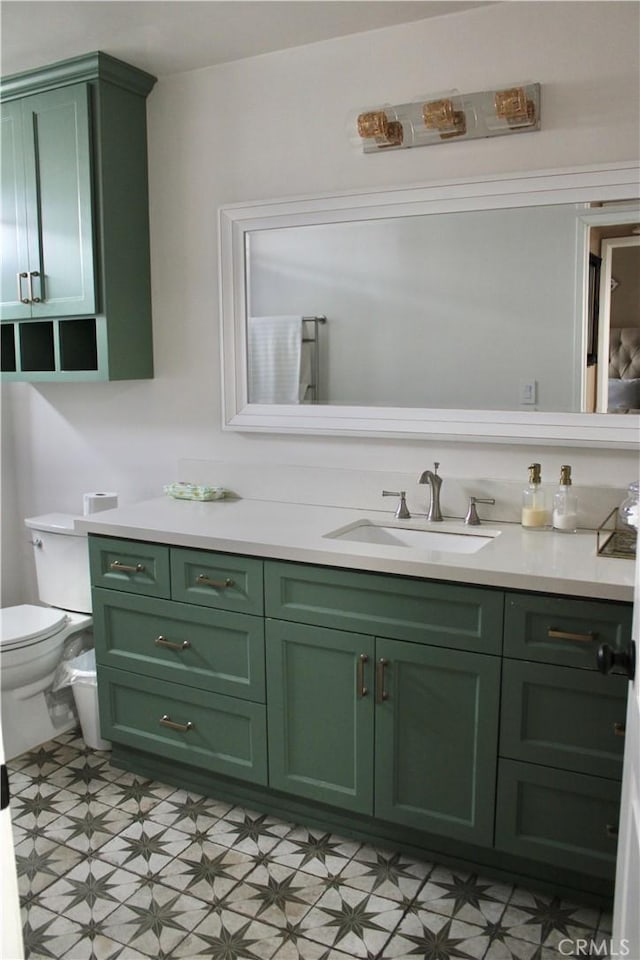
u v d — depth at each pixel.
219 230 2.82
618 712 1.85
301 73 2.65
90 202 2.76
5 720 2.77
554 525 2.37
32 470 3.52
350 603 2.13
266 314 2.79
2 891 0.82
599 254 2.27
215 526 2.45
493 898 2.04
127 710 2.61
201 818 2.41
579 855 1.94
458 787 2.06
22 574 3.64
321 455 2.79
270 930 1.93
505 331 2.41
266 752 2.34
